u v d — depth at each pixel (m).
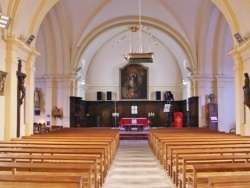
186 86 24.14
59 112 20.17
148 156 11.77
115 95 26.34
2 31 10.12
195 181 4.54
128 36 25.09
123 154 12.34
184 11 18.09
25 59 12.07
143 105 26.14
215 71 20.11
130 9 19.27
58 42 19.78
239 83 12.28
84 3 17.75
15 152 6.21
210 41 19.70
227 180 3.24
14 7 10.38
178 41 20.66
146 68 26.36
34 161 5.97
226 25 18.78
